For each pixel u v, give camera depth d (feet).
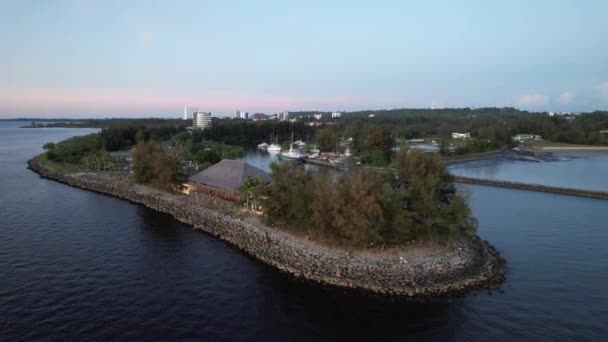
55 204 266.16
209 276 151.23
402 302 130.41
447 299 132.57
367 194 162.09
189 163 411.75
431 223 168.35
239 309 126.41
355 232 156.66
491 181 382.42
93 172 384.27
